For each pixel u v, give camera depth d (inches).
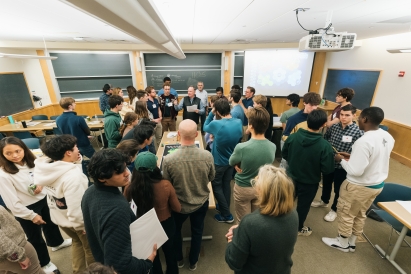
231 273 70.9
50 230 75.2
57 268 71.2
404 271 70.3
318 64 251.3
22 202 62.1
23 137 154.6
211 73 273.7
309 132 68.3
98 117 201.5
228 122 80.3
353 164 63.5
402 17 99.7
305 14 93.8
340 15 95.9
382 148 60.9
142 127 72.5
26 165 62.8
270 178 34.9
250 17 98.7
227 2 75.3
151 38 45.2
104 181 35.2
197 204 59.1
